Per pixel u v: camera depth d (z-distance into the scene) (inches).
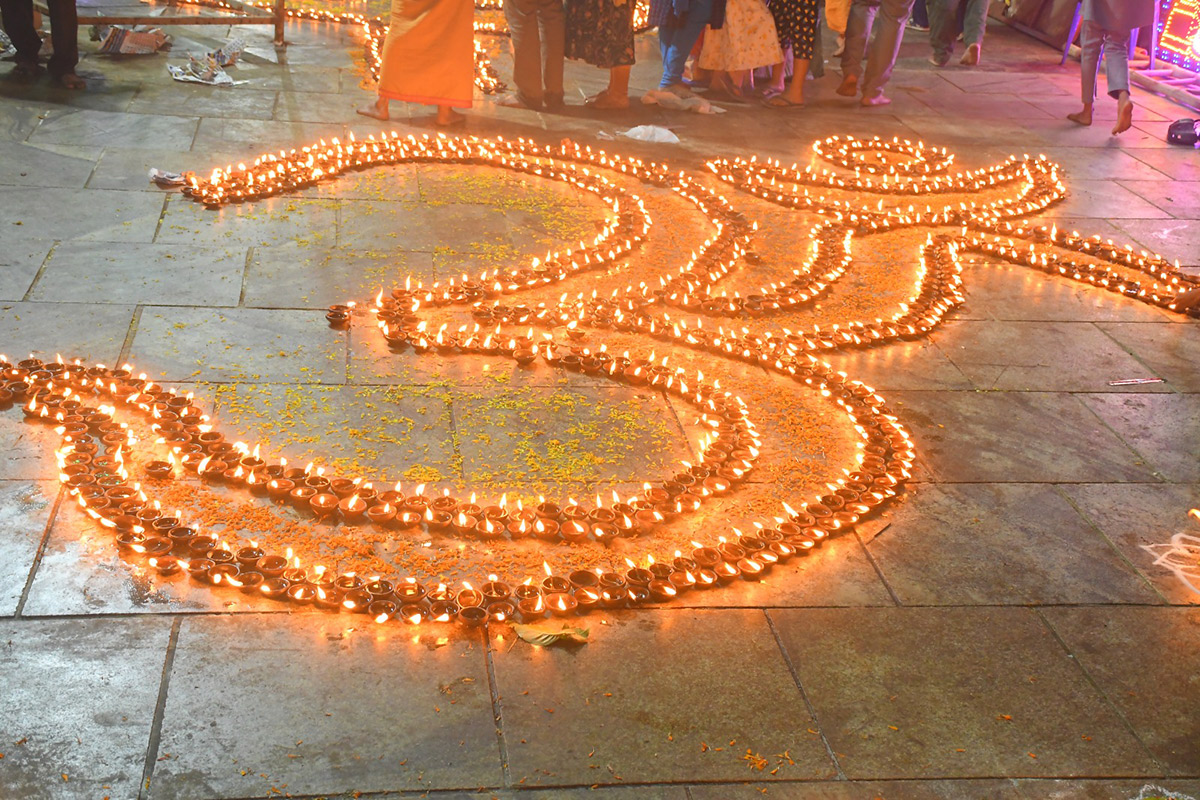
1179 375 255.3
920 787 135.9
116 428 191.3
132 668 141.8
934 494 200.1
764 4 444.8
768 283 287.9
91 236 268.8
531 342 237.8
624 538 179.0
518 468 195.6
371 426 203.3
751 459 204.7
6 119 339.9
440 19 366.6
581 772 133.4
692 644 156.6
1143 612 172.4
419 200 317.1
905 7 449.4
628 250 296.8
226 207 297.0
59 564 158.4
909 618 166.4
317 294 253.4
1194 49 521.0
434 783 129.8
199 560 160.9
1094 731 147.6
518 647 153.1
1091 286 303.6
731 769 135.9
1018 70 553.6
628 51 416.2
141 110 365.4
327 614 155.6
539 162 357.4
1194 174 407.8
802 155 398.0
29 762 126.7
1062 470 211.8
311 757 131.7
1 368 206.1
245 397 207.9
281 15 454.9
